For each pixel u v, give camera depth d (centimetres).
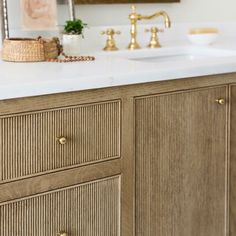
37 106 138
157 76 160
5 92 131
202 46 252
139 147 162
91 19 241
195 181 179
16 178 137
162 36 265
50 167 143
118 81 151
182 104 171
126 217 162
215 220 187
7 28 203
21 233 140
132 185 162
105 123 153
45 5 216
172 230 175
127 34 248
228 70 180
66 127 145
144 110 161
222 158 185
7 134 134
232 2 298
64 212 148
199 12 282
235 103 187
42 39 188
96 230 155
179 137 172
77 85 143
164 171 169
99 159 153
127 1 249
